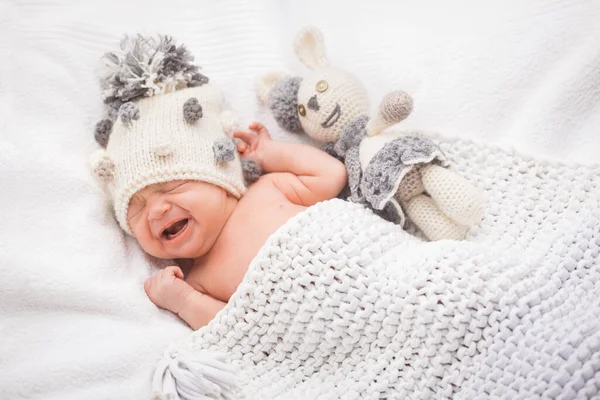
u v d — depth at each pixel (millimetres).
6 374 1106
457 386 1072
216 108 1449
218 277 1312
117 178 1308
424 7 1641
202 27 1620
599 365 970
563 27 1521
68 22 1531
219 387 1101
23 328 1188
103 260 1285
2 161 1316
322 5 1673
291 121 1471
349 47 1609
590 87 1456
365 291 1142
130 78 1342
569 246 1160
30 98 1429
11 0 1549
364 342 1154
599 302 1085
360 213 1266
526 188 1314
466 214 1205
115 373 1131
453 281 1102
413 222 1350
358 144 1357
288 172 1426
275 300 1174
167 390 1084
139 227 1314
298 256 1168
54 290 1202
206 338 1201
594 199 1263
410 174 1276
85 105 1458
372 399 1114
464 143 1369
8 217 1287
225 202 1354
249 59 1587
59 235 1292
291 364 1199
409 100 1248
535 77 1504
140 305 1249
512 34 1545
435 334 1086
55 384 1103
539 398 976
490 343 1059
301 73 1595
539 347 1022
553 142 1419
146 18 1617
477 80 1520
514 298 1077
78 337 1176
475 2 1617
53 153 1361
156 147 1270
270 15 1625
